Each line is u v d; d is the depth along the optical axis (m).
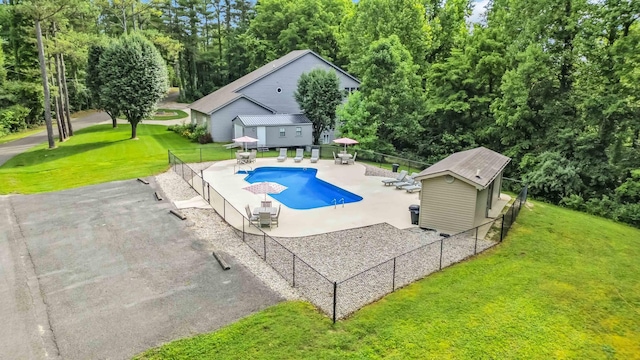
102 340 8.75
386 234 15.69
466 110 33.47
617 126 24.19
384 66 33.59
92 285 11.22
